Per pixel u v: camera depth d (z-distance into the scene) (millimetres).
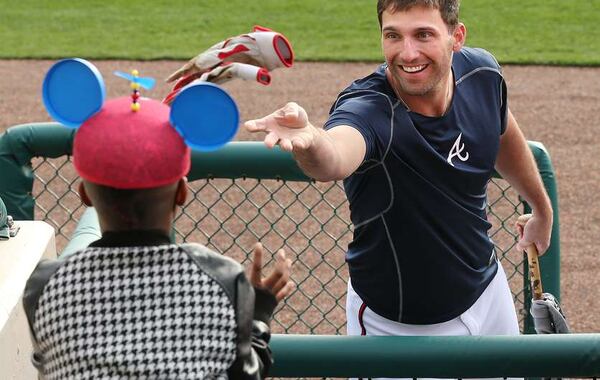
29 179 6316
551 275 6562
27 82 20125
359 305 5902
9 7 25703
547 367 4578
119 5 25969
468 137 5488
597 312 11352
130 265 3523
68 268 3562
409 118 5289
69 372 3480
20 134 6227
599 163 16281
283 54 4238
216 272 3557
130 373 3426
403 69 5207
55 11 25406
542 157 6520
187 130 3529
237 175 6191
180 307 3490
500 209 12695
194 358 3461
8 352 4809
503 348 4566
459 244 5570
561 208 14531
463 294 5707
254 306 3812
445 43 5211
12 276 5043
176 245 3596
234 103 3502
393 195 5352
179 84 4223
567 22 24500
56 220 12266
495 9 25469
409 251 5508
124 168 3480
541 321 5859
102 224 3625
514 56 21969
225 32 23812
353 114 5180
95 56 21875
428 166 5332
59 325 3510
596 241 13391
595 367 4578
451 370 4590
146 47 22594
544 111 18766
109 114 3549
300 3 26109
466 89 5586
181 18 24844
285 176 6180
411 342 4578
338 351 4578
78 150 3533
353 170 4949
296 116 4312
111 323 3475
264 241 12328
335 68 21188
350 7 25766
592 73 21000
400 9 5160
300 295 10695
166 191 3596
